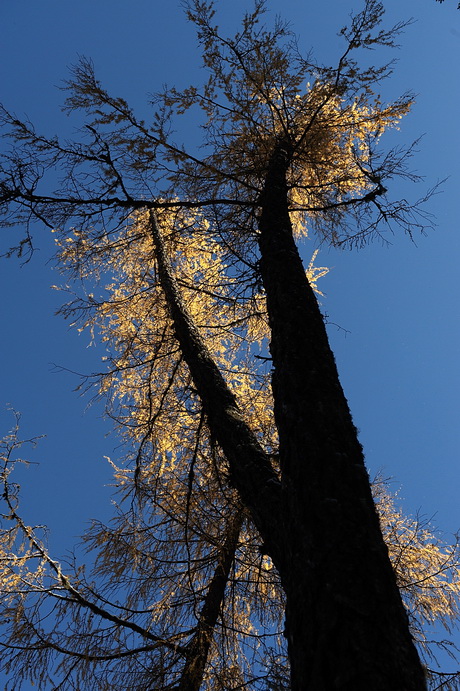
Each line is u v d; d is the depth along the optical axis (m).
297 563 2.29
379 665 1.85
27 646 3.95
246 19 5.11
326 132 5.52
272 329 3.42
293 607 2.23
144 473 5.14
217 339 6.07
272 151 5.45
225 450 3.38
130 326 6.13
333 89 5.27
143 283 6.18
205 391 3.93
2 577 4.31
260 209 5.24
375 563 2.17
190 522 4.48
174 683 3.86
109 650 4.00
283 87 5.62
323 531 2.28
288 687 3.83
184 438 5.33
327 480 2.44
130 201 4.56
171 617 4.11
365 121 5.76
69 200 4.37
